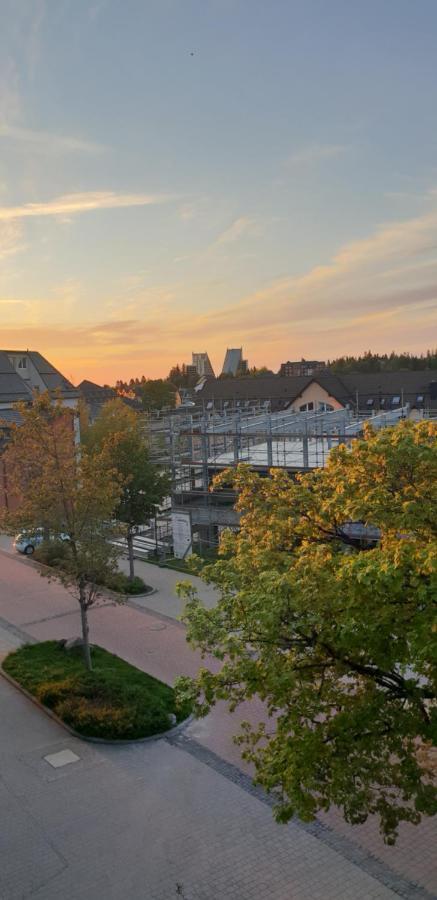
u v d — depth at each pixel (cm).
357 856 1009
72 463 1655
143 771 1246
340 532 1124
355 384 6962
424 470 896
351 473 972
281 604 795
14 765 1269
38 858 1005
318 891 936
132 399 10562
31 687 1567
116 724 1362
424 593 725
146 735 1369
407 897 923
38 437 1645
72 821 1095
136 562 2892
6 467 1845
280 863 992
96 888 942
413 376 6844
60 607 2272
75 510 1641
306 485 1160
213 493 3136
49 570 1720
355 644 799
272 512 1149
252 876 965
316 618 803
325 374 7600
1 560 2923
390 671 876
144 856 1008
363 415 5525
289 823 1088
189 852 1017
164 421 4666
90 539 1639
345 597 811
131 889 939
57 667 1673
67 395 4984
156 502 2516
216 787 1192
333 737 823
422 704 845
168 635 1995
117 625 2089
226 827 1077
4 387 4212
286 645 868
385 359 13650
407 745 881
